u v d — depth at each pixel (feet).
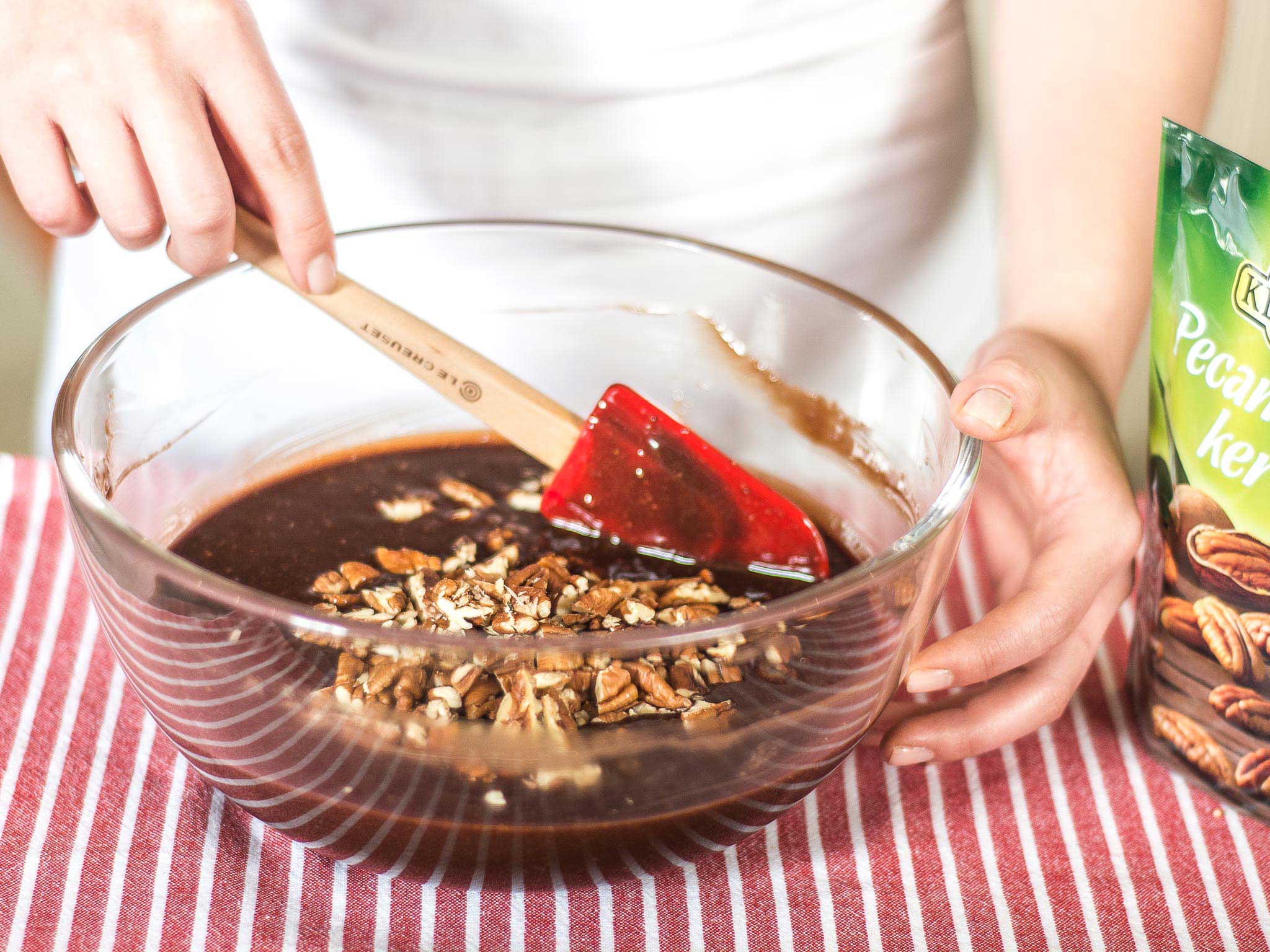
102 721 2.22
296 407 2.35
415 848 1.89
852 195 2.96
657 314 2.37
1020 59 2.78
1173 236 1.98
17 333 5.91
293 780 1.85
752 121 2.89
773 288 2.28
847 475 2.33
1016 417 2.08
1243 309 1.94
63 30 2.14
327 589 2.15
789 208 2.94
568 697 1.80
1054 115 2.70
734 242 2.96
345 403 2.38
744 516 2.22
